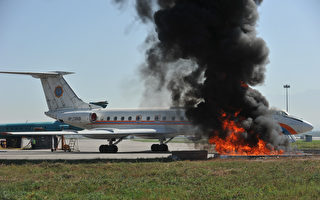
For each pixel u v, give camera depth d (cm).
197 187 1291
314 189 1180
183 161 2114
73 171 1759
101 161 2156
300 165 1784
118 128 3375
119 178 1503
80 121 3475
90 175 1627
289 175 1483
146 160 2191
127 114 3356
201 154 2291
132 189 1261
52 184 1378
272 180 1394
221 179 1435
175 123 3089
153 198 1120
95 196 1152
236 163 1923
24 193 1217
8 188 1312
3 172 1761
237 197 1123
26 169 1855
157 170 1691
